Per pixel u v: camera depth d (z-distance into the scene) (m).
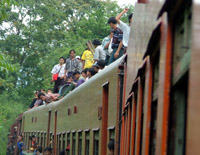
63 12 110.62
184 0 6.46
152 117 9.36
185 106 6.59
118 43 27.89
